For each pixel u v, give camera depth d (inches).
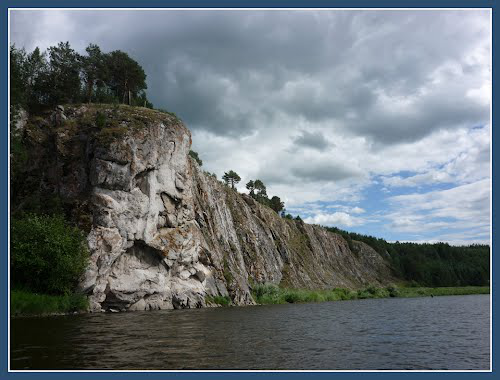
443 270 7145.7
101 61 2459.4
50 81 2261.3
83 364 604.1
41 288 1343.5
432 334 1079.6
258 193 6200.8
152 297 1823.3
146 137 1918.1
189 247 2086.6
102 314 1408.7
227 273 2618.1
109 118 1966.0
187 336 919.7
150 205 1873.8
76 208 1663.4
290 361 685.9
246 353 740.0
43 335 850.1
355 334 1061.1
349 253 6437.0
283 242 4503.0
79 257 1417.3
